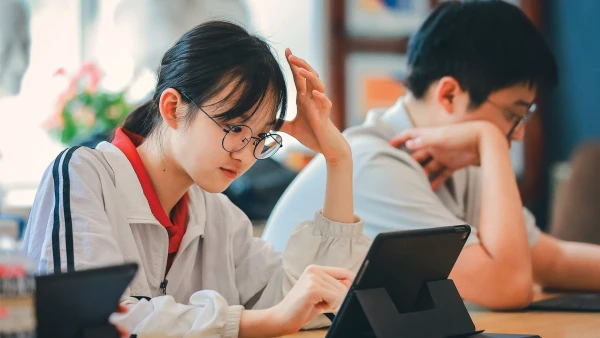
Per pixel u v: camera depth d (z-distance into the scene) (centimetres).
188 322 140
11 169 370
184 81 156
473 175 259
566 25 567
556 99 572
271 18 445
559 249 268
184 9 392
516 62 229
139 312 140
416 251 136
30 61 374
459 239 144
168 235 172
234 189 368
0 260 103
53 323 108
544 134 572
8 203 330
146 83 389
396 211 226
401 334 131
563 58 570
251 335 144
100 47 391
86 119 348
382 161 232
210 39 156
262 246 196
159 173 167
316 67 468
